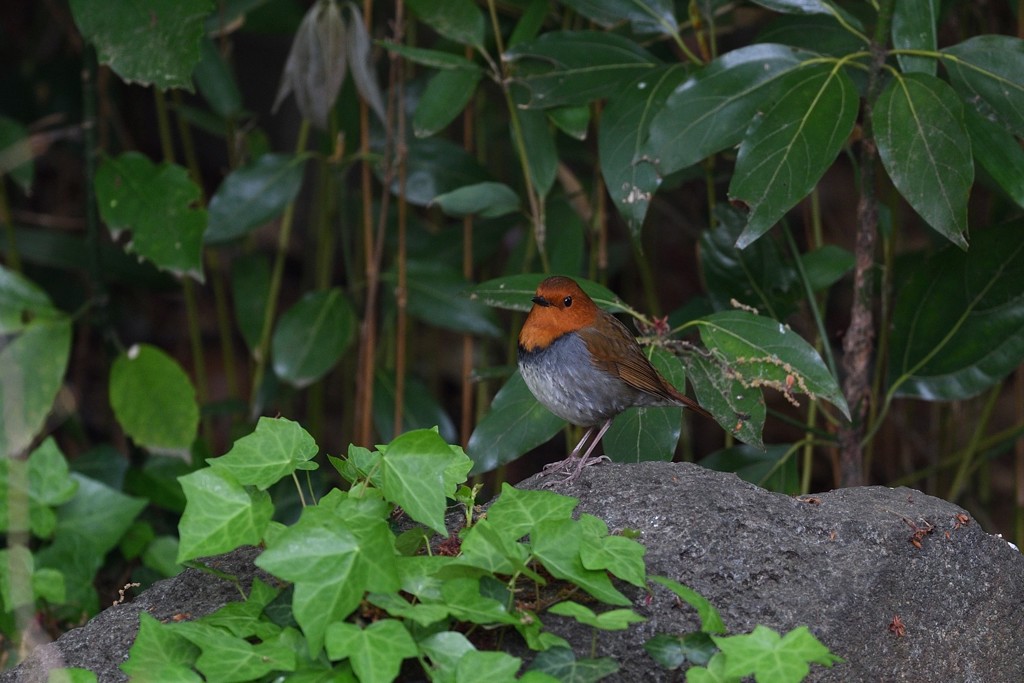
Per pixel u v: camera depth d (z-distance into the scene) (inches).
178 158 607.2
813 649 188.5
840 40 332.8
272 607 213.0
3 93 542.3
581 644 210.1
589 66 325.1
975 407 430.0
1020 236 307.1
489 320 385.1
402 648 187.5
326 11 351.9
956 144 269.9
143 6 329.1
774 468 328.8
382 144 395.5
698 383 294.5
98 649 227.1
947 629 227.6
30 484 343.6
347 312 385.1
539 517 212.2
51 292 535.5
